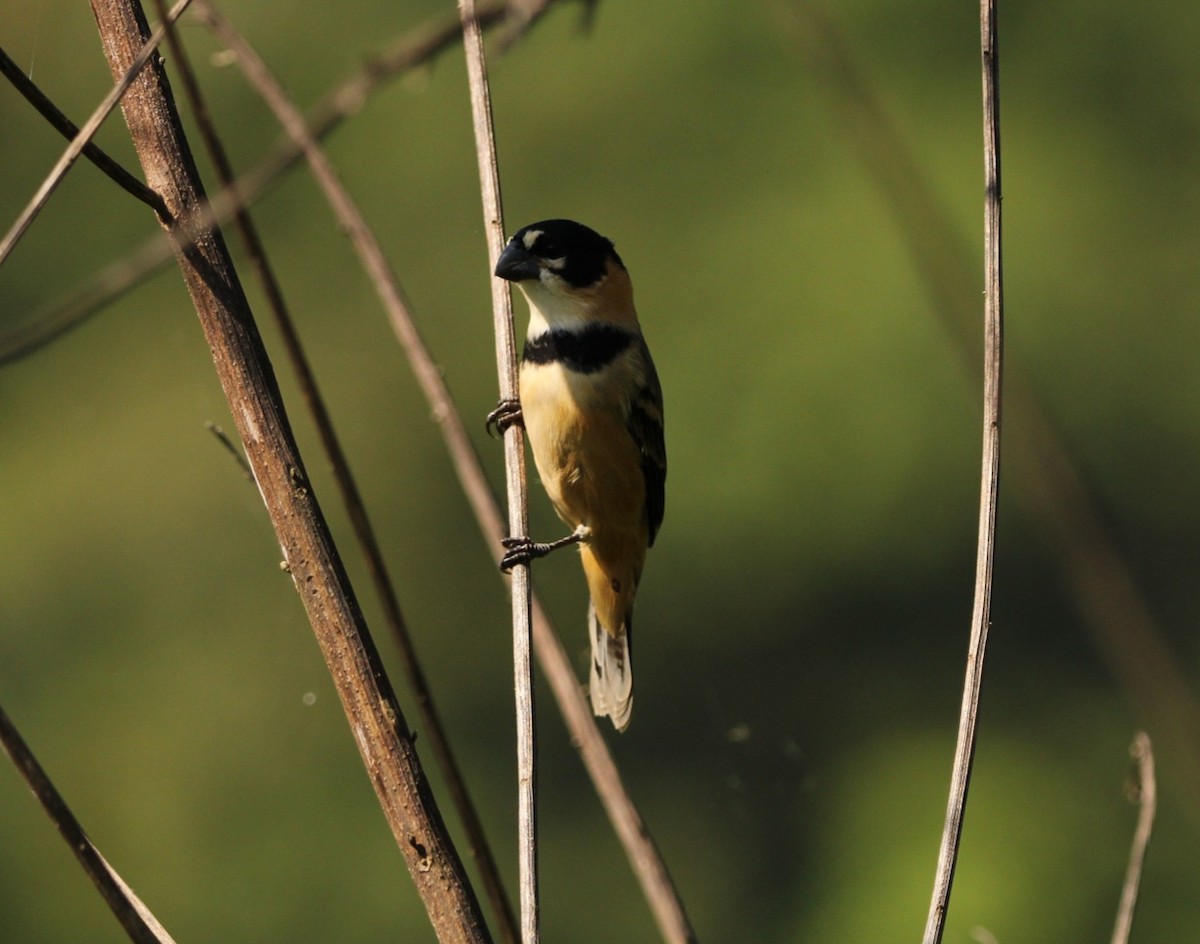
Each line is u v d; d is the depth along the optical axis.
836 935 16.41
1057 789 16.95
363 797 17.22
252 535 18.28
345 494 4.65
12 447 18.83
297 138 4.33
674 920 4.72
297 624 17.97
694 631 18.20
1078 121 19.45
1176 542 18.47
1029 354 18.53
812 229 18.31
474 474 5.21
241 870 17.00
